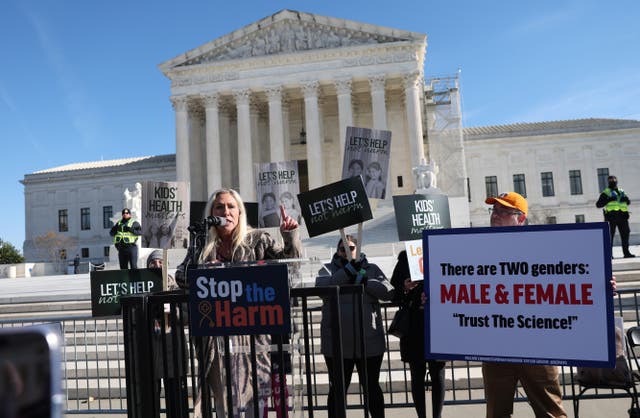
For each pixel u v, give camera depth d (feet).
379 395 20.84
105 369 35.04
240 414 14.15
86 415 28.60
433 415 20.92
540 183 234.17
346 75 159.74
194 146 171.42
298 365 15.01
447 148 190.49
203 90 165.07
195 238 16.31
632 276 46.03
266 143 182.60
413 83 157.17
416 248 21.93
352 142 30.12
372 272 22.44
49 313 51.93
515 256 15.99
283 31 165.27
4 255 243.81
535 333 15.60
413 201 23.67
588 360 14.94
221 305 12.82
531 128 239.91
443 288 16.78
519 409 25.84
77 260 183.42
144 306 13.57
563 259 15.46
